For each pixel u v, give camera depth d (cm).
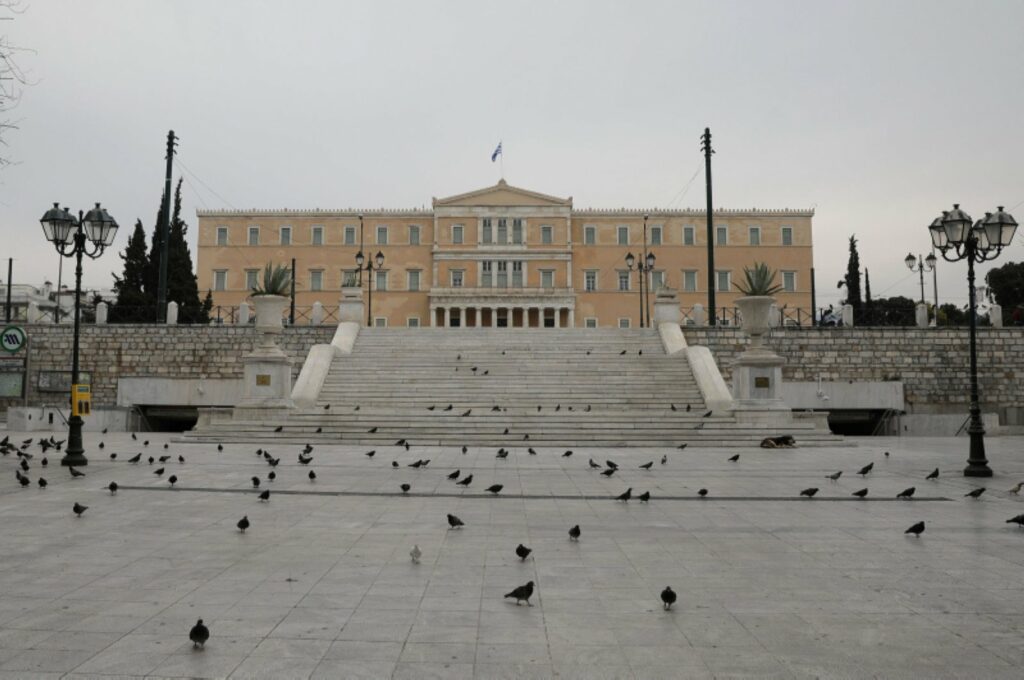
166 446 1847
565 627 536
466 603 593
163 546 794
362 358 2902
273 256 8312
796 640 511
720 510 1037
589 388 2608
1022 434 2728
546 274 8375
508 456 1767
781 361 2289
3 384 3291
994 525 936
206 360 3275
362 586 641
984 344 3181
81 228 1550
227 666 459
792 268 8300
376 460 1652
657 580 667
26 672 448
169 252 5456
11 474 1373
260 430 2172
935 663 470
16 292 8788
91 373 3291
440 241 8375
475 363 2858
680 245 8375
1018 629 537
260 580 660
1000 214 1449
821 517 986
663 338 3106
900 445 2203
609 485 1280
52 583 648
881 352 3197
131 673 447
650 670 456
